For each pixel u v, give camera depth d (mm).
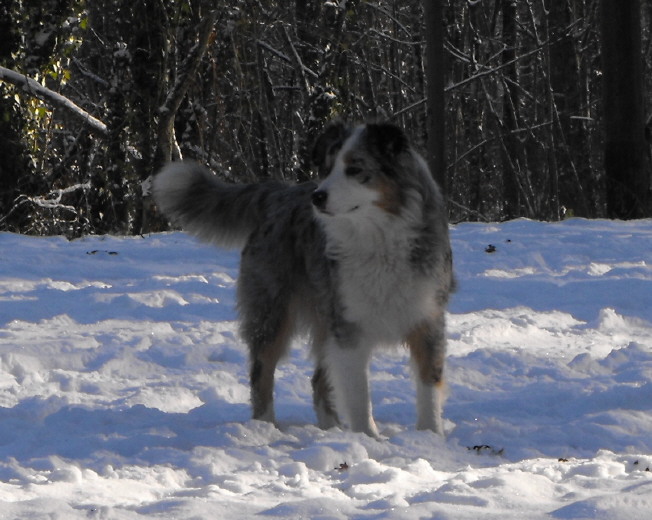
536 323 12672
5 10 25797
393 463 6617
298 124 45312
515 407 8555
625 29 28094
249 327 8586
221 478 6121
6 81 25734
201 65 31781
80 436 7285
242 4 29781
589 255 18000
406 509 4750
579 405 8375
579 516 4602
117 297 14125
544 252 18109
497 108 48812
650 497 4840
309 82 33750
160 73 26922
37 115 26859
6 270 16703
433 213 7910
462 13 46375
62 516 4758
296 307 8547
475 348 11281
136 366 10367
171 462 6562
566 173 36594
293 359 10742
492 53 45656
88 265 17406
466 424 7844
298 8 33844
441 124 30125
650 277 15523
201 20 27047
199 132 31156
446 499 5152
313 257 8117
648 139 29438
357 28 38969
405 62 49406
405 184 7703
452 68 42062
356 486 5668
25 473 6156
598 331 12312
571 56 37000
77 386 9438
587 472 6035
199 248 19328
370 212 7574
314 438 7438
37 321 12859
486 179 50219
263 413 8391
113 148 27703
